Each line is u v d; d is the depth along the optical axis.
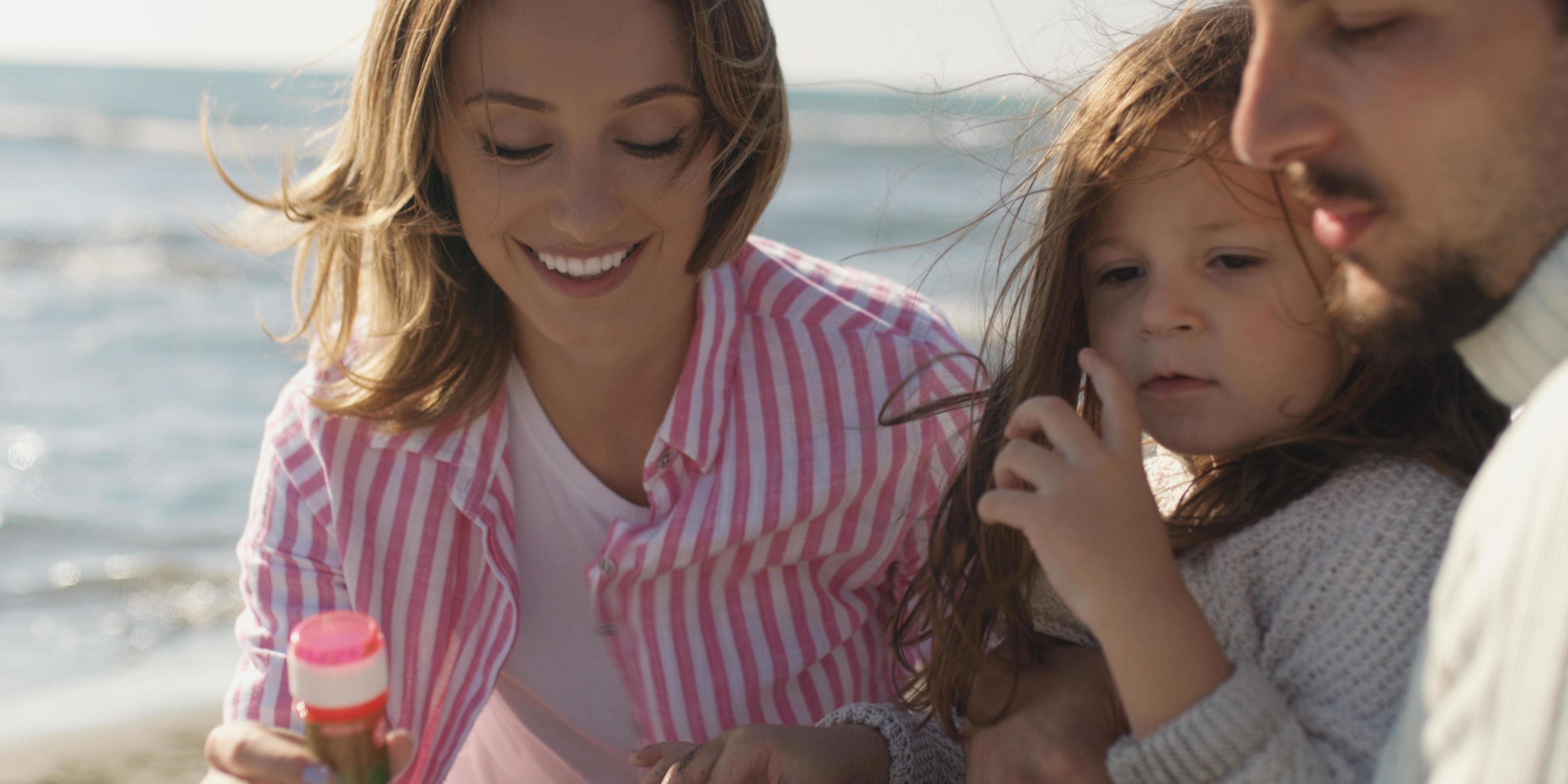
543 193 1.71
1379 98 0.92
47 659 4.73
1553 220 0.90
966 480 1.63
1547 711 0.73
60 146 28.08
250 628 1.96
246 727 1.44
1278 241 1.28
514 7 1.63
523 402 2.02
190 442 7.76
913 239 9.20
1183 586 1.19
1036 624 1.56
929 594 1.73
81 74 57.88
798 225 17.62
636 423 2.02
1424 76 0.90
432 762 1.97
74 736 3.93
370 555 1.96
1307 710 1.23
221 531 6.34
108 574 5.72
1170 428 1.37
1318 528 1.31
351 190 1.94
